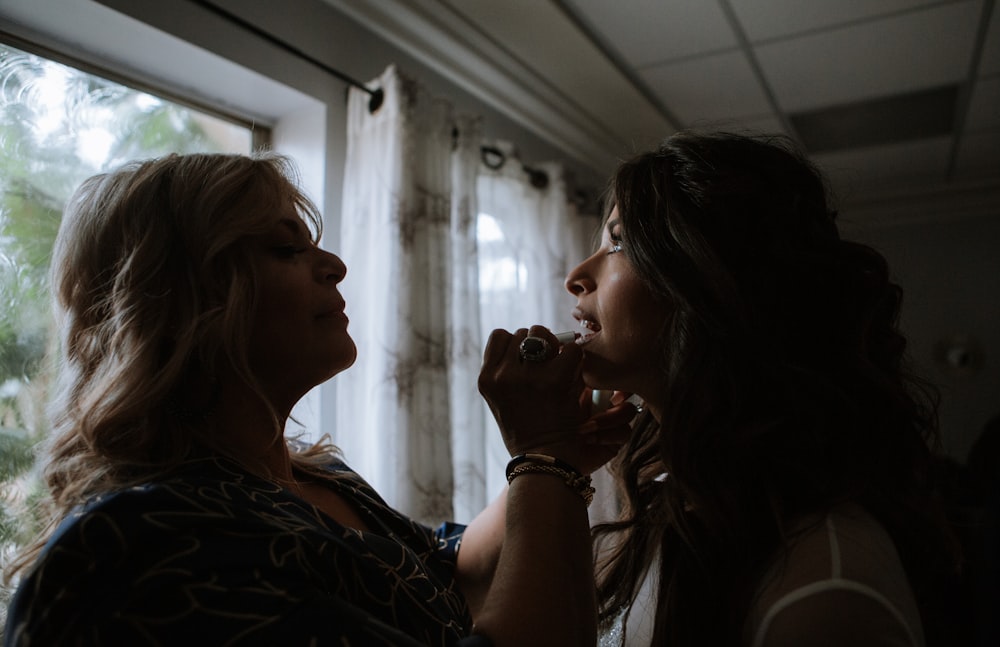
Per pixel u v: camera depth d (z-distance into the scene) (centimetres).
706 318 71
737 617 64
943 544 74
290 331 76
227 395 74
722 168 76
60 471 71
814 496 67
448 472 180
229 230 72
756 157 77
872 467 69
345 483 91
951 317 434
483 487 204
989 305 426
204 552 59
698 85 275
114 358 68
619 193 80
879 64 257
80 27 139
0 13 132
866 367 72
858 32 234
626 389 83
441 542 100
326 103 180
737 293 71
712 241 73
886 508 69
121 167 78
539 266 255
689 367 72
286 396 80
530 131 284
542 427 77
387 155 177
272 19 167
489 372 81
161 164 76
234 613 57
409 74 181
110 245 73
